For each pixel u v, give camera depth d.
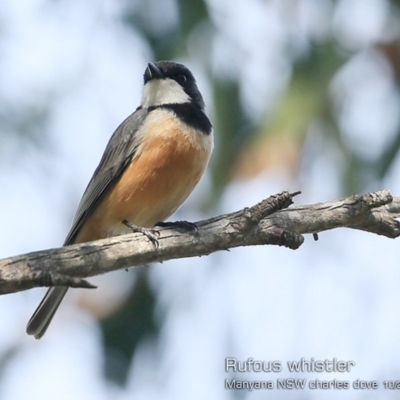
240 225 9.49
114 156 11.37
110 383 12.53
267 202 9.41
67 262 8.95
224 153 12.44
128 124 11.52
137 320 12.80
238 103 12.72
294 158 12.23
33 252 8.91
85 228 11.62
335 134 12.46
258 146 12.30
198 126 11.36
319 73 12.58
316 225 9.99
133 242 9.34
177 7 12.91
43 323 11.05
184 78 12.11
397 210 10.34
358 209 10.01
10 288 8.25
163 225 11.79
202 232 9.53
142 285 12.89
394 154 12.45
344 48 12.66
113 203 11.38
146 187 11.23
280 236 9.58
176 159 11.15
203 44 12.91
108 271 9.24
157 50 12.88
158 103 11.84
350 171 12.42
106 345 12.73
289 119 12.29
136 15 12.89
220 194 12.36
